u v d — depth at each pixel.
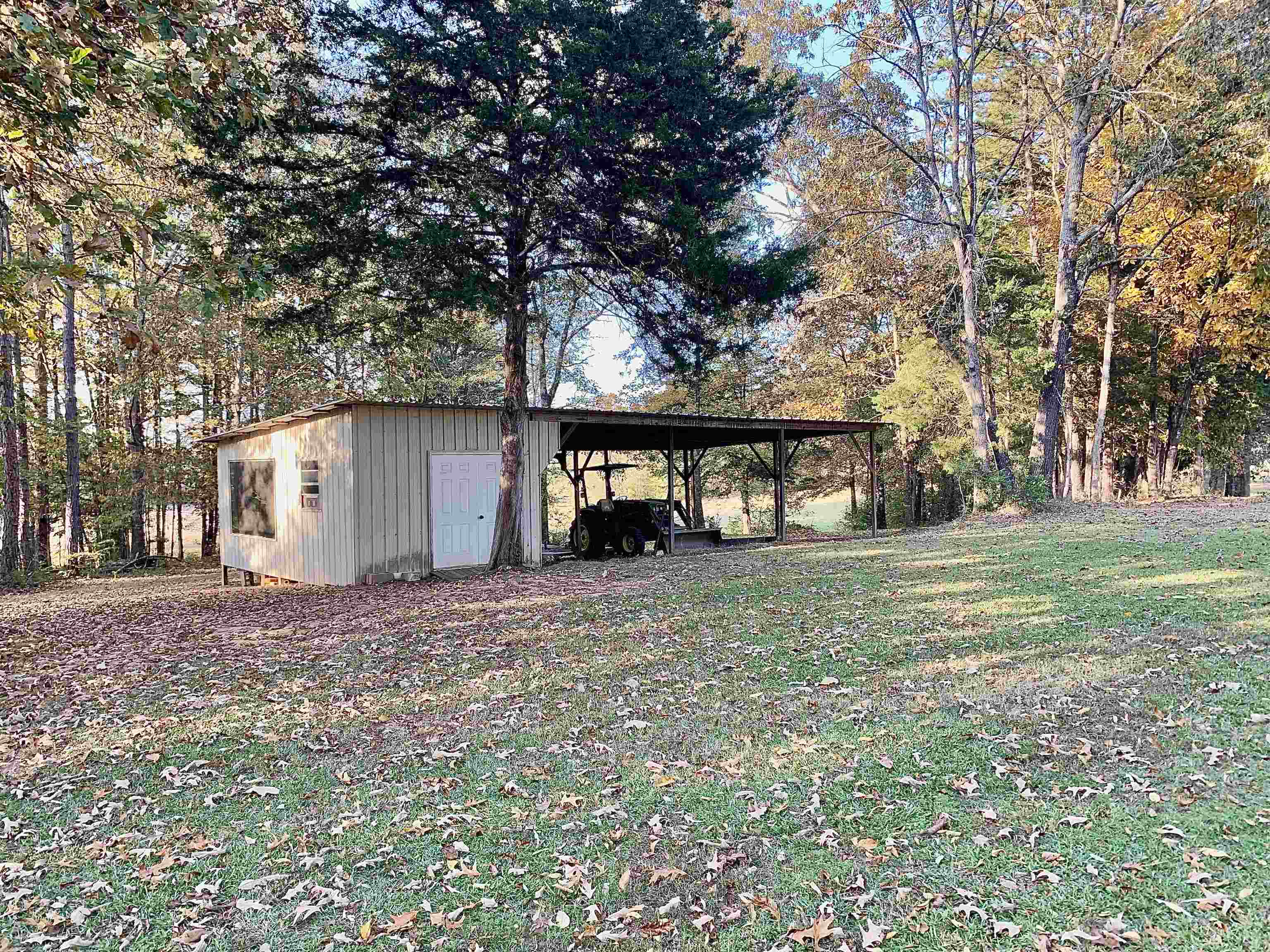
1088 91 17.16
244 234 10.23
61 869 3.19
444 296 10.53
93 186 5.19
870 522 20.22
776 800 3.56
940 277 21.94
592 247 11.25
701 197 10.77
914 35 18.09
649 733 4.52
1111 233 20.22
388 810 3.66
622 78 10.11
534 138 10.20
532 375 29.20
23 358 18.23
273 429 13.95
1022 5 17.25
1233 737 3.93
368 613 9.09
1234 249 18.78
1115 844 3.00
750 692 5.18
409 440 12.29
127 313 6.76
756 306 11.27
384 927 2.71
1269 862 2.81
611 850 3.19
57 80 4.68
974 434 18.64
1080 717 4.34
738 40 11.96
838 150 20.12
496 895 2.89
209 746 4.63
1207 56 15.63
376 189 10.45
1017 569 9.48
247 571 15.37
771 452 27.55
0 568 15.27
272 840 3.39
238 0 7.26
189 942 2.66
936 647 6.00
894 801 3.47
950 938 2.50
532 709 5.06
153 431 20.81
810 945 2.51
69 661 7.20
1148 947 2.39
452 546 12.74
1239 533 11.59
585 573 11.77
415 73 9.93
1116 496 26.05
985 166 21.80
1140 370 23.23
